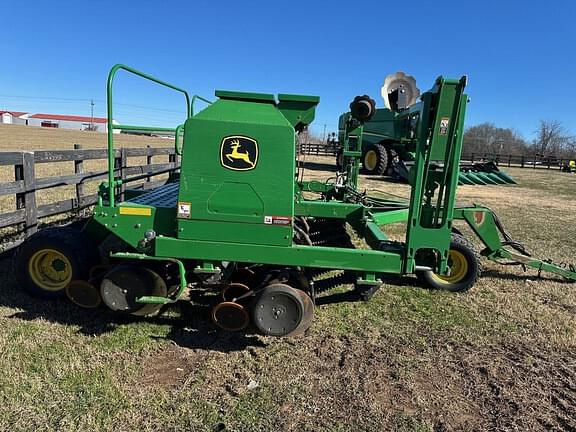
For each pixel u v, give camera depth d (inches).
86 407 109.0
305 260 138.9
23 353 130.0
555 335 160.4
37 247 158.6
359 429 107.6
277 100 140.9
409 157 691.4
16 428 100.9
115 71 135.9
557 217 415.8
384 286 201.0
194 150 132.2
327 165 992.9
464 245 195.0
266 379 125.4
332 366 134.0
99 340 140.4
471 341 153.7
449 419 113.0
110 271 140.0
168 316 159.2
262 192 134.1
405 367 135.3
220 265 141.9
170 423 105.5
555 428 110.7
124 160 315.3
